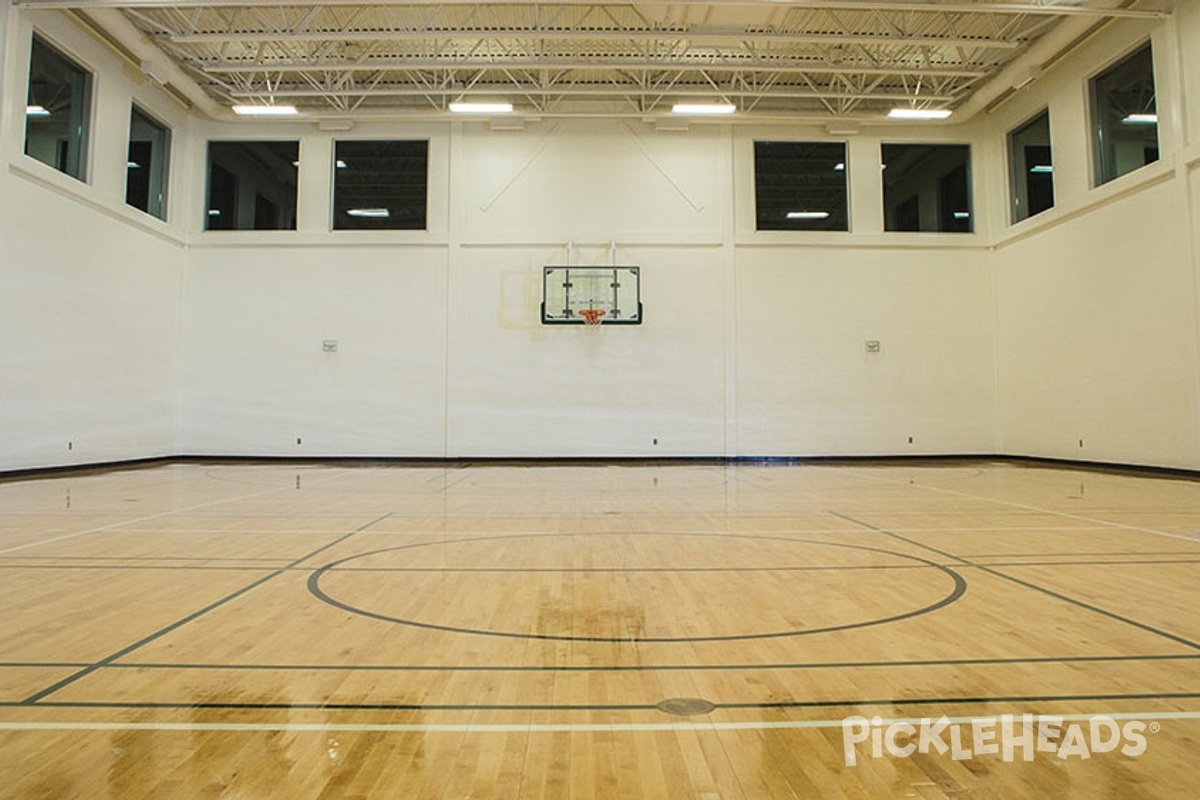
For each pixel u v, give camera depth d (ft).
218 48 31.89
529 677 6.89
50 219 28.25
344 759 5.22
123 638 8.05
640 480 28.12
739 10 29.40
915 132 38.29
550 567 11.87
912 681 6.76
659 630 8.38
